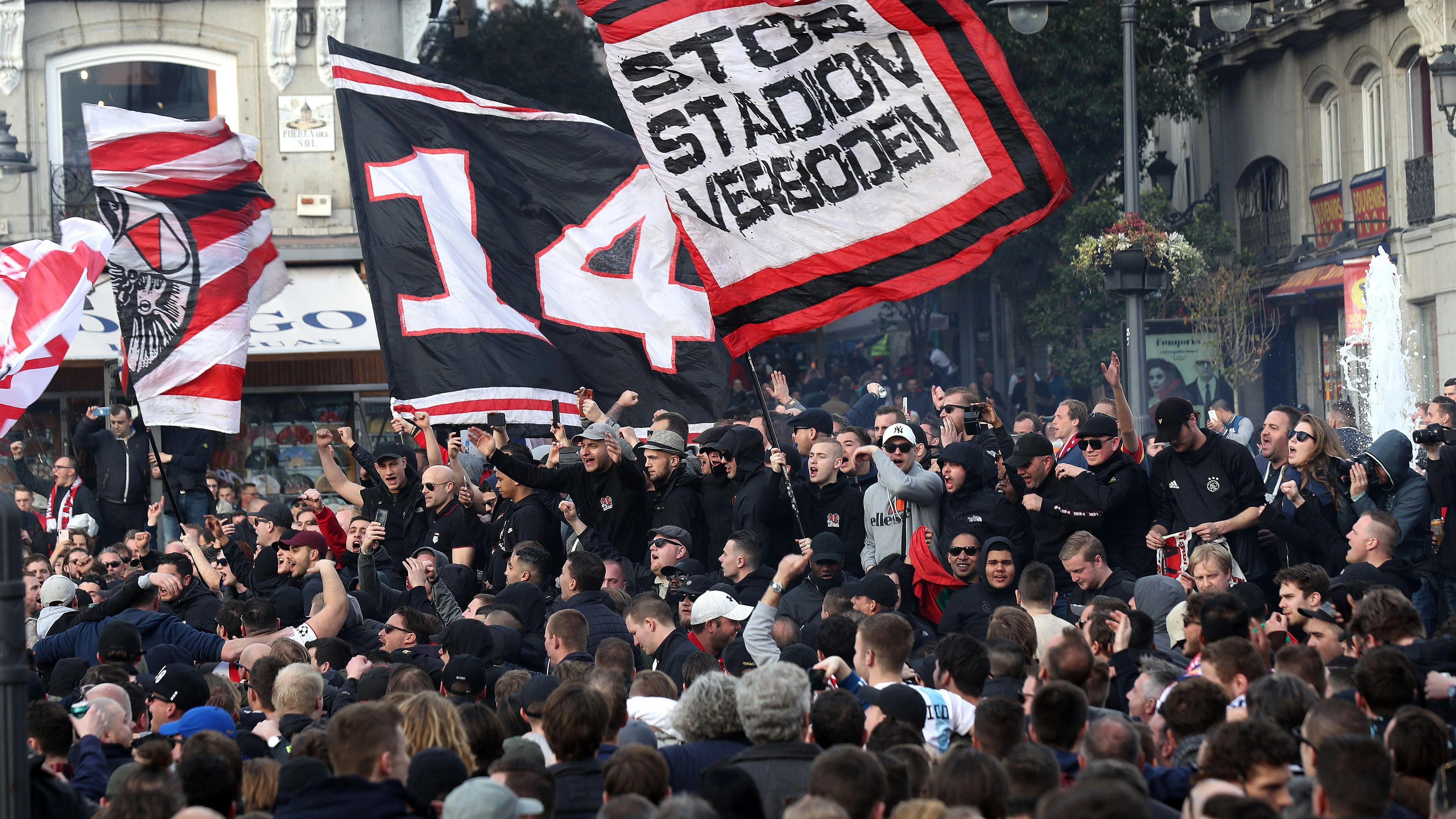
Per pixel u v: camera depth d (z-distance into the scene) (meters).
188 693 12.30
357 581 19.48
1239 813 6.97
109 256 20.05
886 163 14.61
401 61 19.06
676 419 19.02
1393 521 15.70
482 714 10.38
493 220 18.97
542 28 58.88
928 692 11.16
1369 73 47.72
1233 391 47.72
